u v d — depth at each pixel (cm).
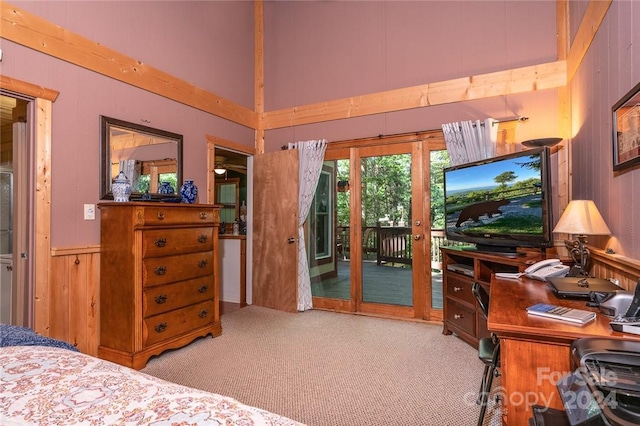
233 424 69
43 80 253
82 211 274
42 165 249
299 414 204
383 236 413
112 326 272
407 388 233
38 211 246
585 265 239
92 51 285
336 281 438
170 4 359
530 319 129
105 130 291
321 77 455
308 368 264
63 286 260
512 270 302
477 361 275
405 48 409
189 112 379
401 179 405
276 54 486
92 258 279
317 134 454
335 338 330
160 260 282
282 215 442
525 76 353
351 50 438
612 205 213
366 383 240
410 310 396
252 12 485
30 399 77
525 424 124
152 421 69
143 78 327
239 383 241
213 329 332
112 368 97
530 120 350
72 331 265
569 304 150
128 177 309
